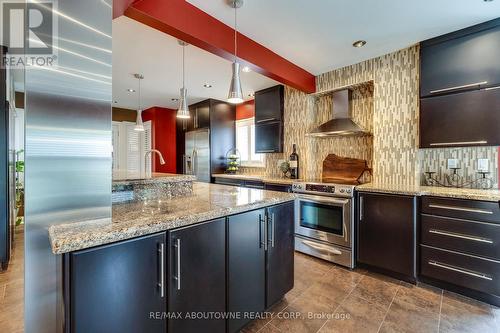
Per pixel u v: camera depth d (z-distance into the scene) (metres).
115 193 1.78
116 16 1.69
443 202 2.17
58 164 1.17
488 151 2.47
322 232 2.90
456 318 1.80
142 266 1.13
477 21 2.19
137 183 1.87
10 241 2.96
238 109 5.31
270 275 1.84
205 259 1.39
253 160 5.03
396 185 2.71
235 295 1.57
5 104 2.57
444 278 2.17
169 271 1.23
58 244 0.89
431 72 2.50
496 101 2.15
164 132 5.87
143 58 2.94
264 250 1.79
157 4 1.73
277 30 2.32
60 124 1.17
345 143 3.54
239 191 2.32
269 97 4.14
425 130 2.54
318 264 2.80
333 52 2.81
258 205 1.72
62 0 1.18
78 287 0.94
